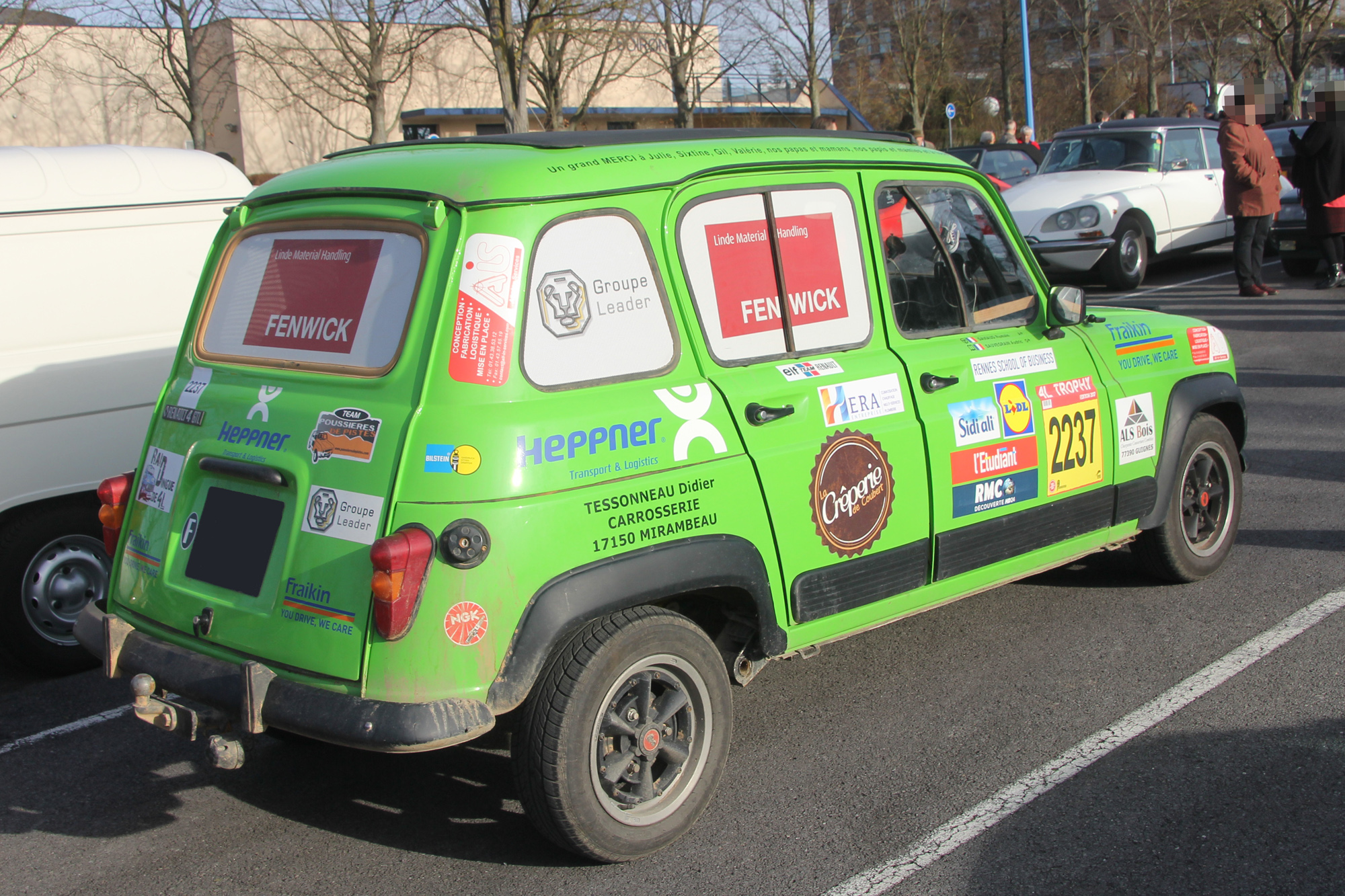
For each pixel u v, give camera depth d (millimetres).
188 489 3557
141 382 5230
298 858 3496
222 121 29406
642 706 3334
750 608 3660
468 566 2980
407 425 3049
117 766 4203
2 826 3756
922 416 4035
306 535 3152
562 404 3184
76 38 26547
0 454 4848
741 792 3764
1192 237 14688
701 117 33094
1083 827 3455
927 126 37750
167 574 3535
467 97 30812
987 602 5367
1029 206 13906
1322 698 4203
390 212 3301
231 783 4020
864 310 3994
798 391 3697
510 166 3254
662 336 3436
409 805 3809
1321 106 12586
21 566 4957
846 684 4555
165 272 5332
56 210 5043
